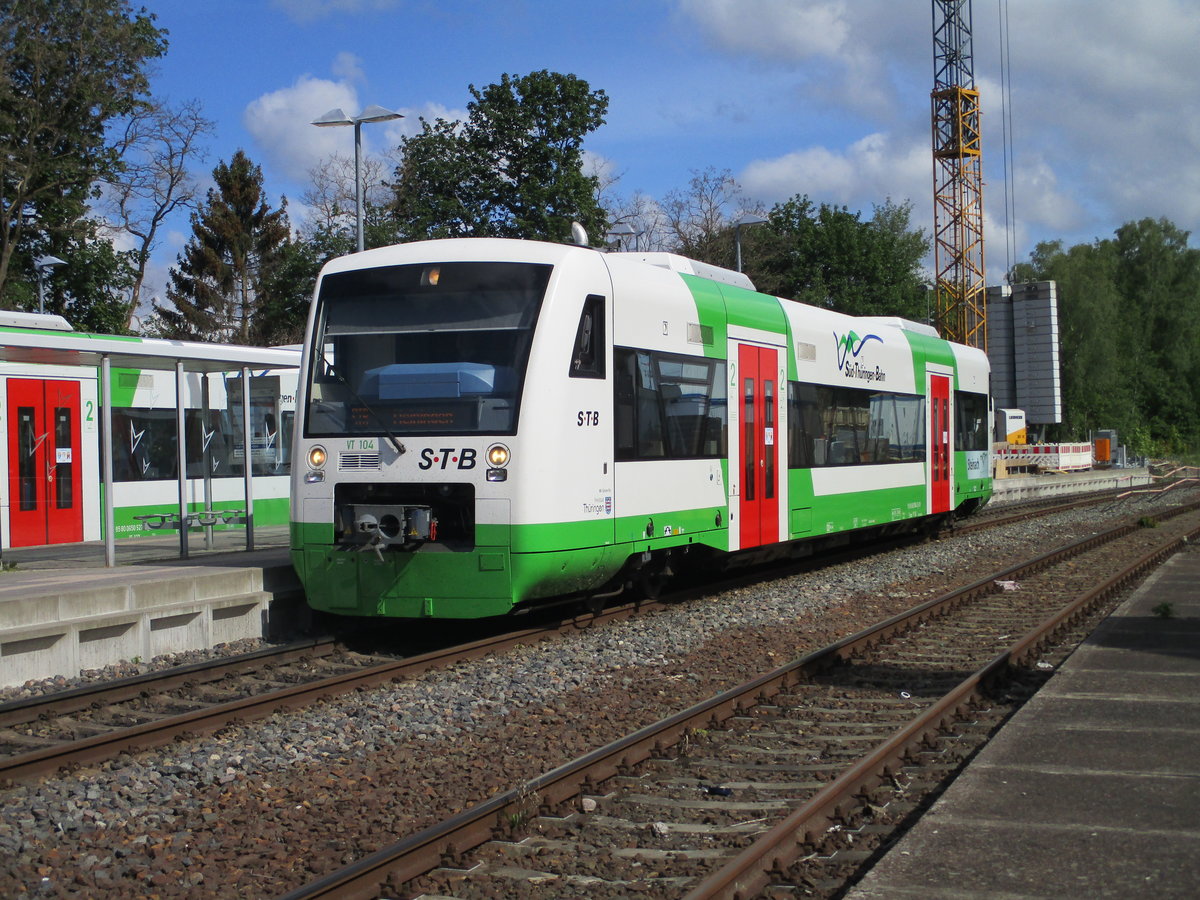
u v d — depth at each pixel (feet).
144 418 61.00
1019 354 174.70
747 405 46.83
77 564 43.39
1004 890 14.88
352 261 37.99
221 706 26.45
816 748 24.38
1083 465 171.73
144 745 24.30
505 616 42.93
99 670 32.58
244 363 46.37
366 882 16.30
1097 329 264.11
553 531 34.65
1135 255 298.76
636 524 38.70
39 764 22.34
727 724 26.32
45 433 57.41
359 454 36.06
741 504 46.11
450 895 16.30
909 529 70.49
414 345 36.11
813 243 194.49
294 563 37.09
